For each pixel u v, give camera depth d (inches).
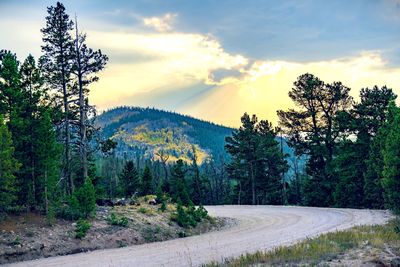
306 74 2144.4
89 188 959.0
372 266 528.1
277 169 2628.0
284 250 626.8
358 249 636.1
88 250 802.2
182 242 901.8
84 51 1264.8
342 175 1793.8
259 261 570.6
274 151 2564.0
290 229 1051.9
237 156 2623.0
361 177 1737.2
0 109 956.0
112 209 1109.7
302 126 2167.8
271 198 2659.9
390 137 1106.1
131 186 2265.0
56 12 1272.1
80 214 950.4
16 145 938.1
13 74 969.5
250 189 2682.1
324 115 2137.1
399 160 1045.8
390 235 739.4
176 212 1217.4
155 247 831.7
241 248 777.6
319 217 1301.7
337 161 1811.0
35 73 1015.6
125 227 954.7
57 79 1245.7
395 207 1079.0
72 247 795.4
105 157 1321.4
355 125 1733.5
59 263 675.4
